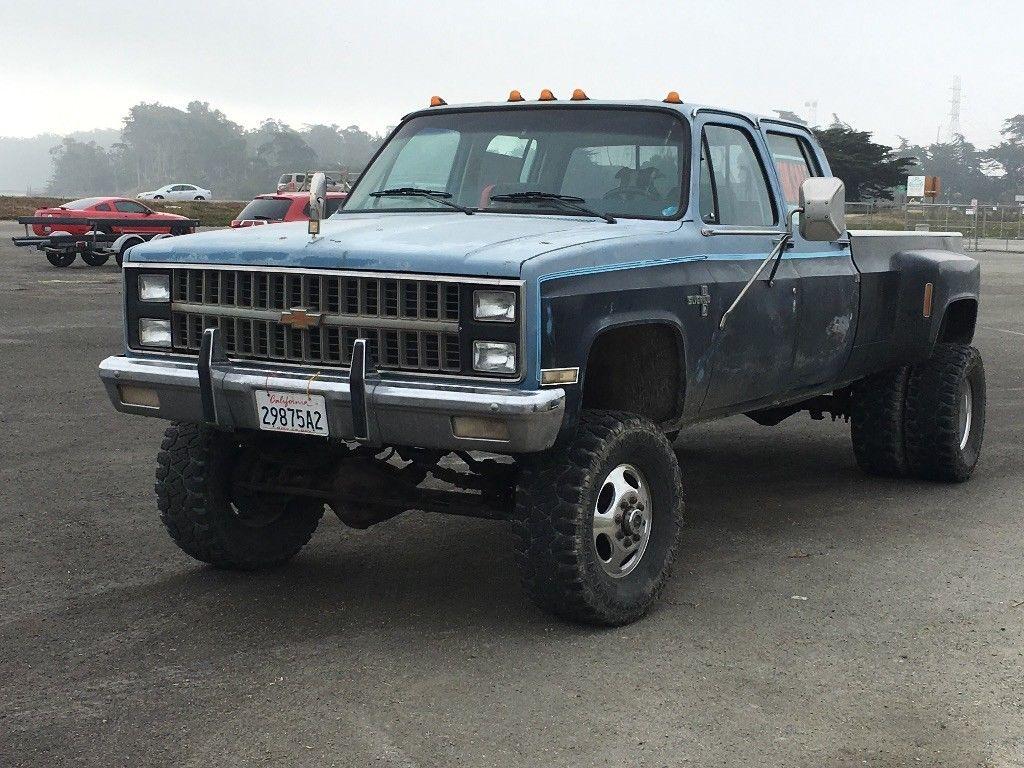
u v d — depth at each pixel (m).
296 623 4.78
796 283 5.94
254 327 4.68
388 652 4.45
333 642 4.56
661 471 4.89
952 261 7.39
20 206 54.81
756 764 3.55
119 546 5.87
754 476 7.63
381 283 4.40
